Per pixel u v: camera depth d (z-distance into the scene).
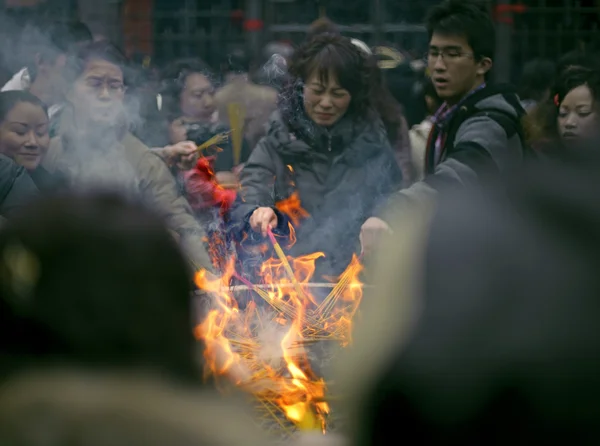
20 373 1.11
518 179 1.40
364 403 1.37
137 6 7.19
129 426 1.07
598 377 1.28
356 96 3.67
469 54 3.07
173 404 1.11
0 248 1.13
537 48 7.31
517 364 1.28
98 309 1.11
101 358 1.11
